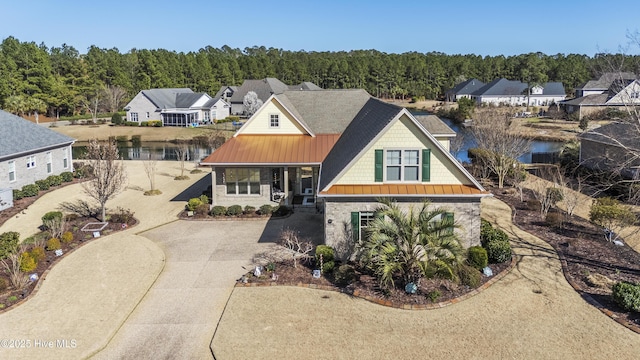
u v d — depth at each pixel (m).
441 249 17.97
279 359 13.81
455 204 20.30
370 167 20.55
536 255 21.17
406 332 15.09
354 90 37.44
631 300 15.73
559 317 15.76
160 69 108.12
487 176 38.75
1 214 30.09
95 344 14.82
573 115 80.56
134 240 24.66
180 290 18.67
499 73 145.62
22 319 16.41
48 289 18.77
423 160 20.34
